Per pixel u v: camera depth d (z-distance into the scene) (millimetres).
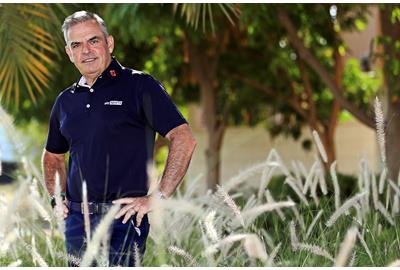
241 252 3037
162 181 3105
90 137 3217
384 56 7316
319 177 3623
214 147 10148
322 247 3080
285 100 11281
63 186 3586
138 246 3105
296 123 11844
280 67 10969
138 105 3215
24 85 7020
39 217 3469
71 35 3256
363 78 11977
